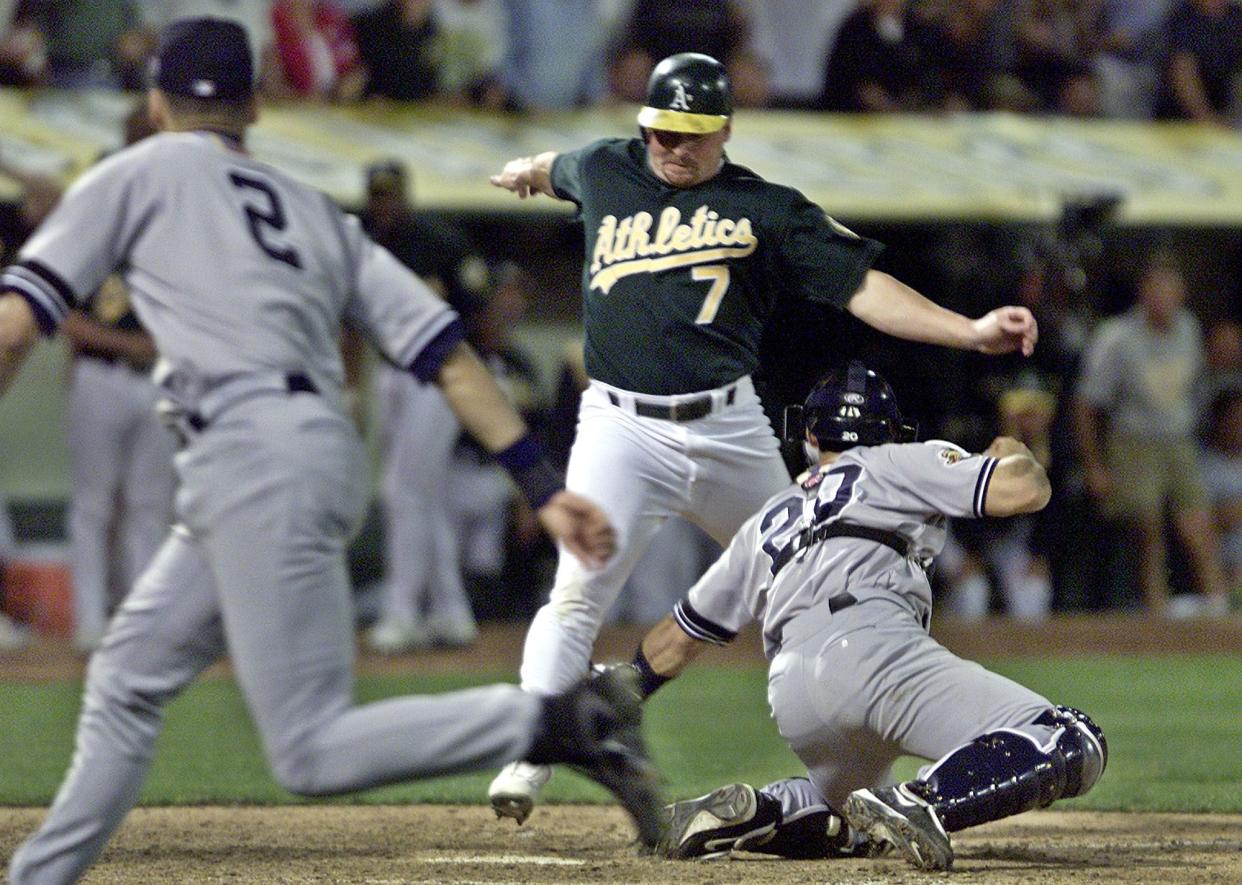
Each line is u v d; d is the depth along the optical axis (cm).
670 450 1980
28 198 3644
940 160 5047
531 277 4959
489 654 3716
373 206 3519
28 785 2355
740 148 4938
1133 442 4741
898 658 1708
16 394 4509
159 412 1320
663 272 1962
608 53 5144
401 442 3631
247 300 1272
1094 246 4806
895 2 5306
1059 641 4188
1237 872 1736
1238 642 4206
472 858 1848
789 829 1814
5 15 4531
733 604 1838
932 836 1664
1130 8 5753
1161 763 2594
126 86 4544
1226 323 5488
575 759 1260
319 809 2216
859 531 1752
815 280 1952
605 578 1966
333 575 1268
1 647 3997
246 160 1327
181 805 2239
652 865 1792
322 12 4825
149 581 1328
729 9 5159
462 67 4934
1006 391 4450
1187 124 5678
